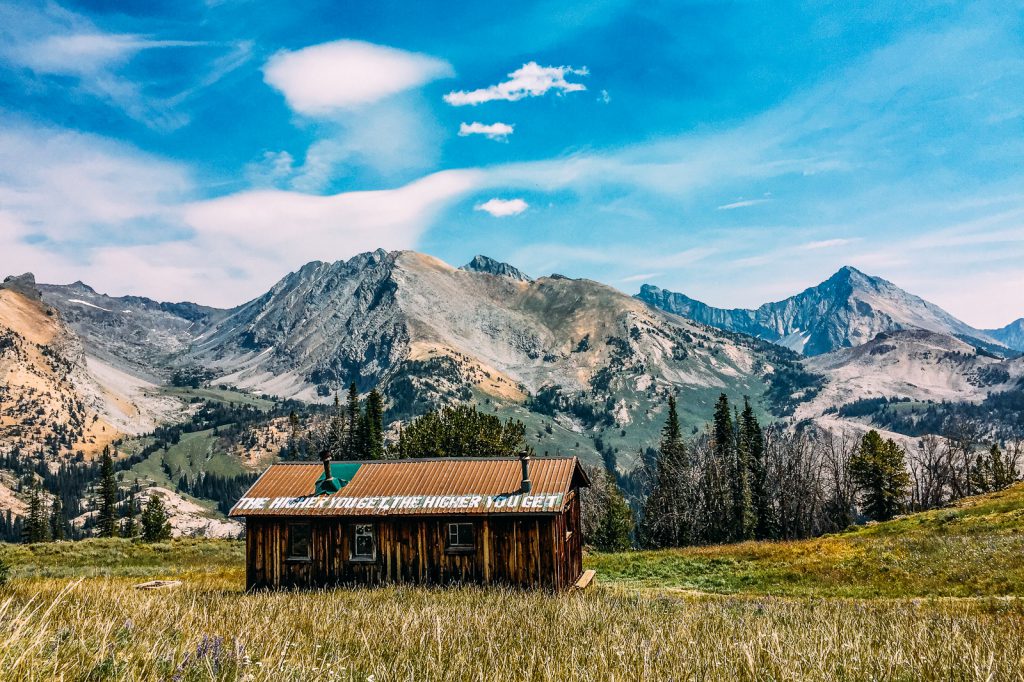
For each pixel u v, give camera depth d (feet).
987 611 68.85
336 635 38.37
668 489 319.88
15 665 21.01
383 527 94.48
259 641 33.71
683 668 32.53
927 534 147.33
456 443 236.63
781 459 330.54
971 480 347.77
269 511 95.30
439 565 92.27
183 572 133.39
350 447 321.73
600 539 318.86
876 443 316.60
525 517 91.25
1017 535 126.62
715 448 332.80
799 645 39.14
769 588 119.14
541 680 30.91
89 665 23.49
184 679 24.07
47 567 142.82
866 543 146.10
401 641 37.86
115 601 45.42
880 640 44.55
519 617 52.13
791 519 313.53
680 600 75.05
